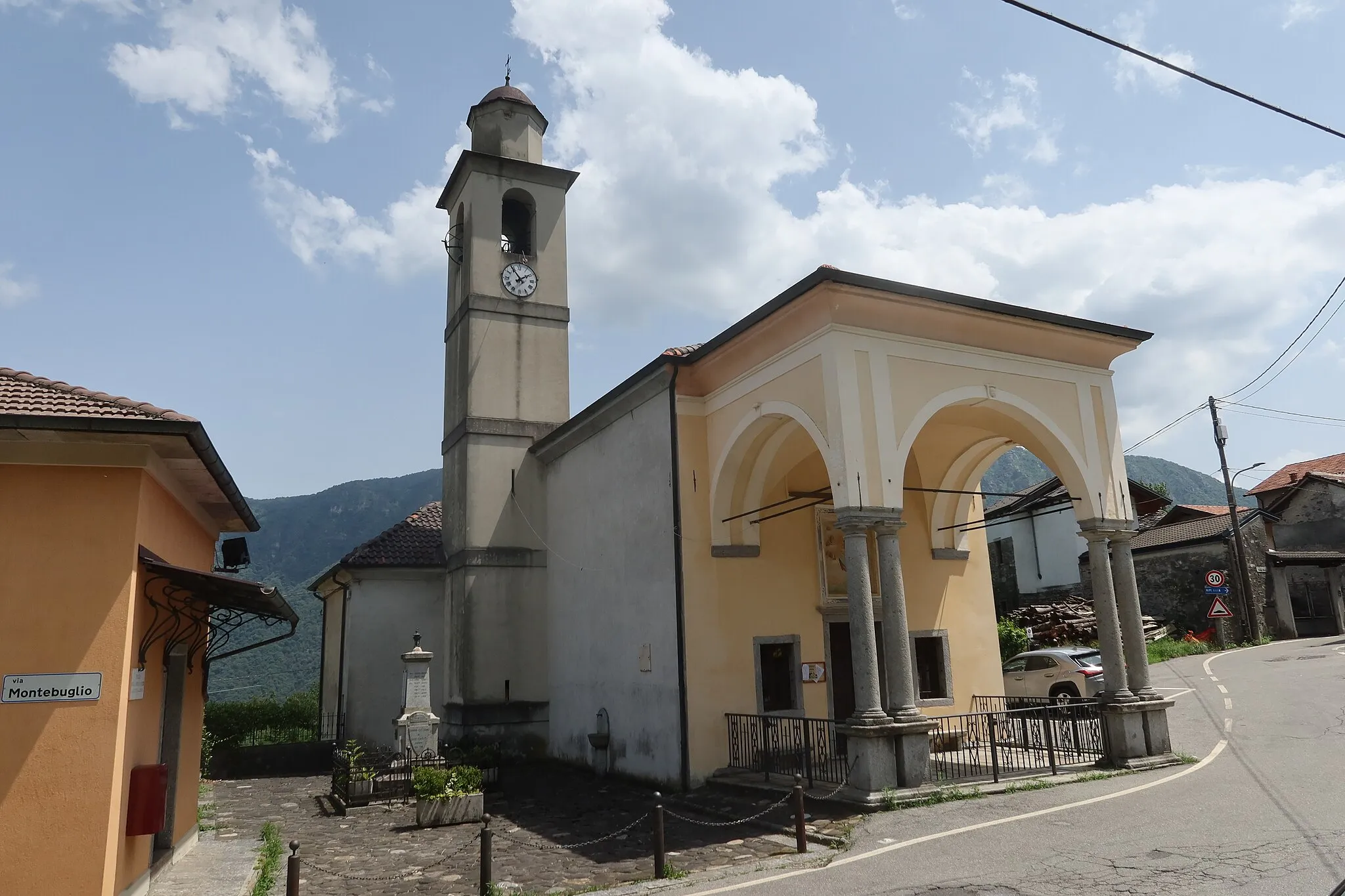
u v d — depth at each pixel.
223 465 8.86
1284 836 8.14
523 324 21.47
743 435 14.16
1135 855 7.97
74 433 7.43
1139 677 13.30
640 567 15.76
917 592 16.64
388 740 21.19
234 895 8.61
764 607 15.06
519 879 9.11
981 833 9.25
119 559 7.55
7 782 6.99
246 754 19.56
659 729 14.60
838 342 12.25
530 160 22.97
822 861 8.79
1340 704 15.27
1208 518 31.12
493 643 19.12
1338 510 30.47
